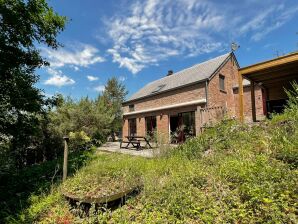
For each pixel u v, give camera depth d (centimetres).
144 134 1855
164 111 1625
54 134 1337
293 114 602
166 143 791
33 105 808
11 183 667
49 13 841
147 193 424
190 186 405
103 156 883
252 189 323
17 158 1102
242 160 466
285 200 300
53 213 425
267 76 979
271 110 1152
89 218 371
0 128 813
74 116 1524
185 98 1505
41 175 736
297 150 414
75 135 1352
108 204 420
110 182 489
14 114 836
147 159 700
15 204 490
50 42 881
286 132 525
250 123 736
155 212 357
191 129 1388
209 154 603
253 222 278
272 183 333
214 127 809
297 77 1012
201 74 1516
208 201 350
